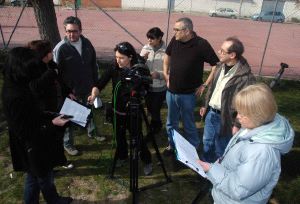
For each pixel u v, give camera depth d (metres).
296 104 6.23
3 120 4.98
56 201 2.98
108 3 29.23
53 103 3.23
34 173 2.65
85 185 3.65
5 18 17.62
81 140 4.55
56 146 2.78
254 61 11.71
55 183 3.66
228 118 3.16
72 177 3.78
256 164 1.70
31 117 2.43
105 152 4.28
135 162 3.14
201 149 4.46
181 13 29.72
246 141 1.83
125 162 4.05
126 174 3.86
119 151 3.74
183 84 3.67
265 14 26.61
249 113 1.74
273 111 1.72
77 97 4.02
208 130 3.62
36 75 2.36
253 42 16.39
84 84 3.98
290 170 4.02
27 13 18.89
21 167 2.78
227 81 3.18
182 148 2.44
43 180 2.75
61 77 3.58
